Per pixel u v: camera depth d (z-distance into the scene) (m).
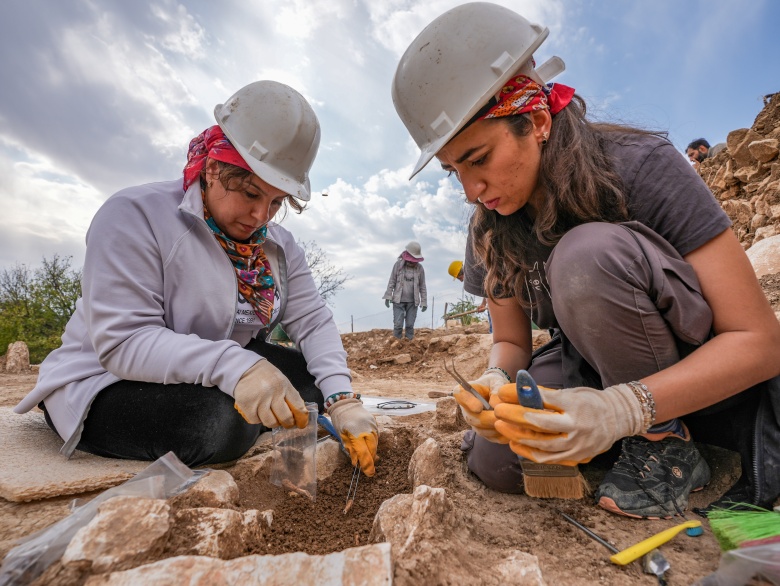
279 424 1.62
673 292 1.38
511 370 1.88
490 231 1.75
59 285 14.29
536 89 1.44
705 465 1.61
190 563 0.98
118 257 1.70
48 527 1.28
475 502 1.64
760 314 1.37
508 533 1.42
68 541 1.12
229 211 1.78
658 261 1.39
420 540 1.15
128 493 1.36
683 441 1.57
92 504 1.29
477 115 1.40
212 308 1.85
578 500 1.61
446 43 1.44
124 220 1.73
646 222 1.51
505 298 1.93
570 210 1.54
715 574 1.13
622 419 1.27
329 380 2.13
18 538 1.28
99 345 1.66
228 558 1.19
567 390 1.33
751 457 1.46
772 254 5.48
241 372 1.60
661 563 1.21
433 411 3.39
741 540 1.17
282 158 1.78
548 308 1.80
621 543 1.36
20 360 7.32
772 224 6.61
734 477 1.65
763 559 1.07
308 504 1.66
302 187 1.87
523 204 1.60
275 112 1.76
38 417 2.30
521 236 1.71
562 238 1.52
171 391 1.71
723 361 1.31
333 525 1.51
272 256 2.20
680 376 1.31
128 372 1.67
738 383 1.32
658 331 1.42
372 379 7.17
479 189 1.52
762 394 1.47
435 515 1.27
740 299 1.38
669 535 1.33
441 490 1.33
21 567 1.04
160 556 1.10
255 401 1.58
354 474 1.88
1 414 2.29
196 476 1.59
